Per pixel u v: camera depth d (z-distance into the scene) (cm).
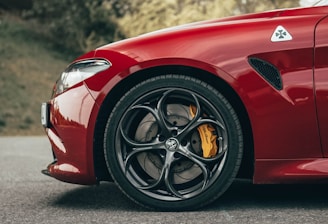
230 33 259
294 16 266
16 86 1360
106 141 259
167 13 1370
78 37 1519
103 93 260
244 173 267
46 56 1504
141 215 253
